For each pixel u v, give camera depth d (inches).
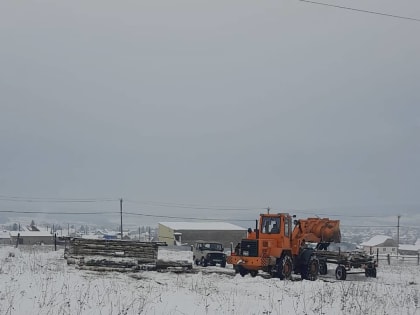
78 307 417.1
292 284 714.8
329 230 1007.0
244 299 522.9
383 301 559.8
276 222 946.7
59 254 1209.4
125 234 3863.2
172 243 2819.9
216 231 2849.4
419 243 4424.2
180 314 421.7
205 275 871.7
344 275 992.9
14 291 454.9
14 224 4872.0
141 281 680.4
